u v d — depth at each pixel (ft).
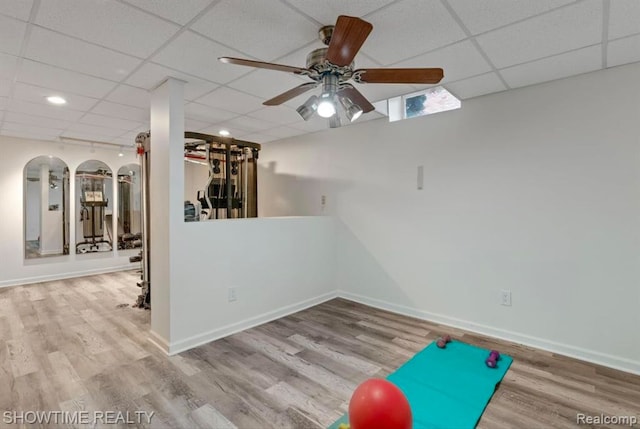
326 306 13.14
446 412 6.45
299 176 15.98
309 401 6.88
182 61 7.73
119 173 19.90
